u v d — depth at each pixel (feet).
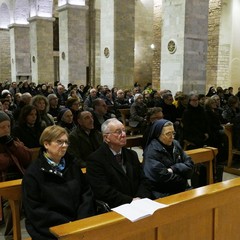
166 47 35.81
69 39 55.16
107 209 9.31
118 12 44.14
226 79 52.21
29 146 15.20
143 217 6.70
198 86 35.37
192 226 7.74
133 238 6.75
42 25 64.59
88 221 6.45
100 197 9.88
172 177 11.38
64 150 9.20
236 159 22.91
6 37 83.87
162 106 25.71
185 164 11.89
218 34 52.21
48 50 65.77
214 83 53.62
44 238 8.21
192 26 34.17
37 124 15.80
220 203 8.20
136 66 70.23
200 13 34.53
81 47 56.29
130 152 11.09
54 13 73.72
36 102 18.72
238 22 51.42
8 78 86.84
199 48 34.94
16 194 9.86
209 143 20.15
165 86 36.32
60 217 8.40
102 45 46.91
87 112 14.69
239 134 19.74
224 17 51.37
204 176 14.14
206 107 21.35
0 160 12.05
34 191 8.63
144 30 70.03
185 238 7.64
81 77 56.70
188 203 7.50
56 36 74.79
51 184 8.87
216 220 8.20
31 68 69.05
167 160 11.81
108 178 10.24
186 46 33.96
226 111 26.03
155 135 12.08
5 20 82.84
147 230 6.95
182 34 33.78
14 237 10.12
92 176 10.08
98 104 20.44
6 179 12.21
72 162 9.62
